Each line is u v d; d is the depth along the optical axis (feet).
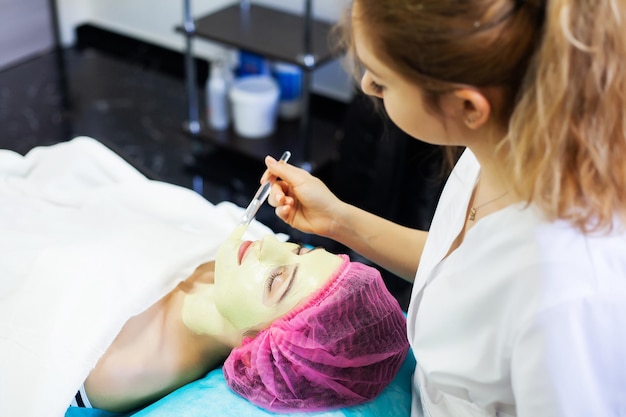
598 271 2.17
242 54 8.39
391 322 3.46
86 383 3.43
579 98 1.89
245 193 7.93
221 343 3.66
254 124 8.07
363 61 2.26
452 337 2.66
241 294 3.43
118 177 4.99
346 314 3.26
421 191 6.73
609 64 1.86
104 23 10.89
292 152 8.00
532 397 2.27
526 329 2.24
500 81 2.07
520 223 2.33
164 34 10.34
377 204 7.01
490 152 2.34
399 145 6.47
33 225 4.28
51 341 3.35
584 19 1.83
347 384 3.32
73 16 10.72
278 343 3.18
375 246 3.59
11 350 3.35
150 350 3.58
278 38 7.39
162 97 9.72
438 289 2.67
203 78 10.15
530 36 1.98
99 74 10.16
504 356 2.44
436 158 4.90
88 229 4.30
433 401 3.16
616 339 2.17
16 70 10.09
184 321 3.72
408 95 2.21
